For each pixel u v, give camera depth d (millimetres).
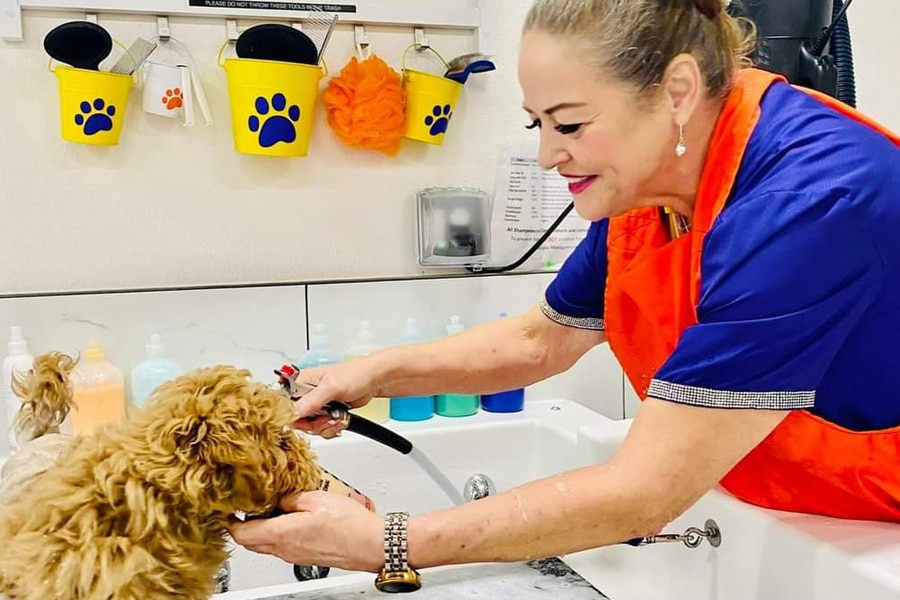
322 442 1510
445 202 1680
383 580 848
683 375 846
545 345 1277
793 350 832
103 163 1523
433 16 1663
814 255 823
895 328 904
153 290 1533
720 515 1092
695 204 956
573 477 877
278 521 822
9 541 742
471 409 1680
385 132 1601
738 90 944
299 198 1636
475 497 1541
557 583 1048
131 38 1513
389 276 1704
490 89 1732
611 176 923
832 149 874
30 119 1481
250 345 1597
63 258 1524
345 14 1598
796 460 986
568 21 854
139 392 1498
